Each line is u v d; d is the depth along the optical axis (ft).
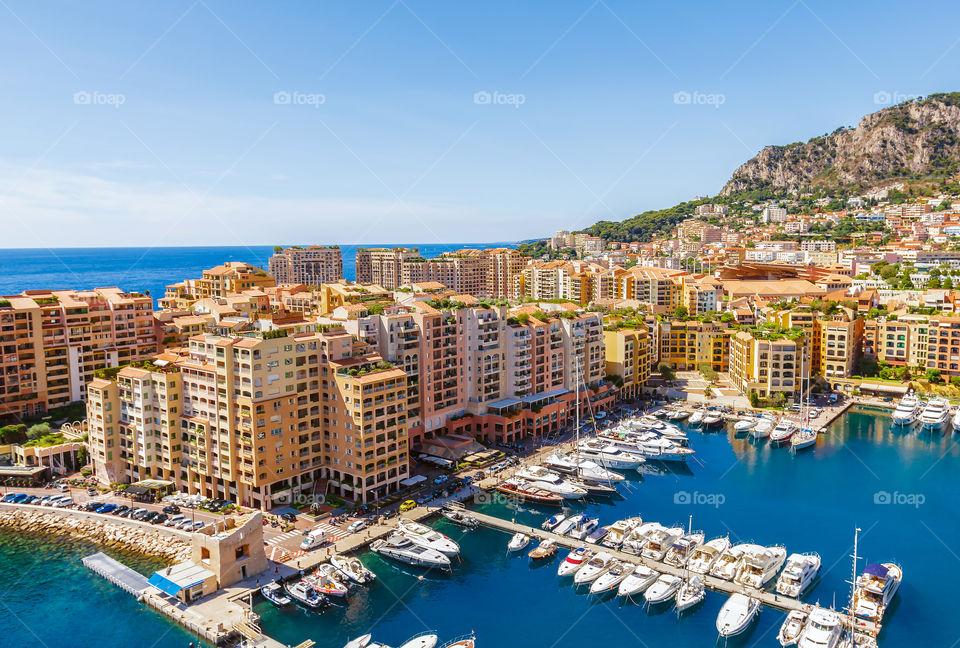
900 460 603.67
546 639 343.87
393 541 428.15
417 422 585.22
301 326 505.66
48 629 351.67
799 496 520.01
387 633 348.59
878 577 372.58
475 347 633.61
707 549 412.57
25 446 554.05
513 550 434.30
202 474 497.46
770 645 334.85
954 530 456.04
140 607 371.15
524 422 651.25
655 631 349.20
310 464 499.51
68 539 449.89
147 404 509.35
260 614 364.17
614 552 425.28
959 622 350.43
